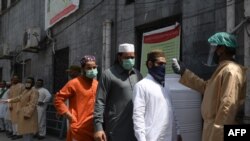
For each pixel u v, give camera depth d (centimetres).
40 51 1349
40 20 1349
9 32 1738
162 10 705
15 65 1645
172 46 671
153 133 373
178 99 425
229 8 520
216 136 326
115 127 419
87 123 507
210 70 556
